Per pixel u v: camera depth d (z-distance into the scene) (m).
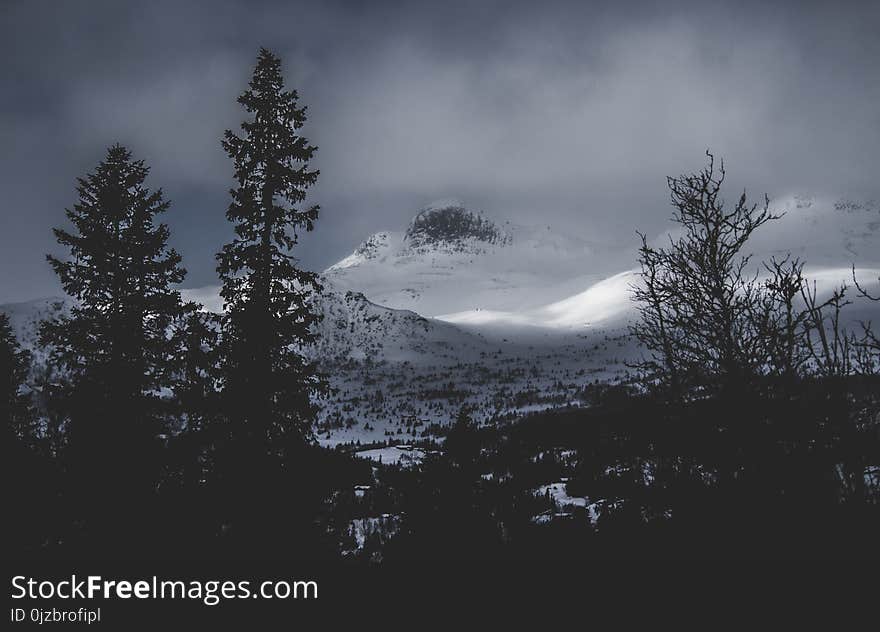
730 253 10.32
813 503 8.12
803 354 8.51
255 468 19.27
